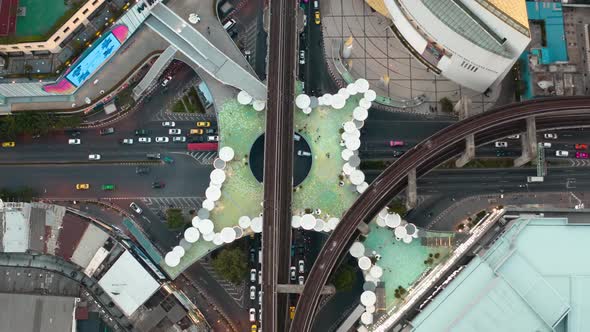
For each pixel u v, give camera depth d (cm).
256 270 17250
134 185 17775
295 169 17488
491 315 15038
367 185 16662
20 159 17862
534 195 17500
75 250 16825
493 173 17625
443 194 17575
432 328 15162
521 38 15525
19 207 16950
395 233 16600
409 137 17825
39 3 16200
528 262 15462
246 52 18238
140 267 16588
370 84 18125
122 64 17575
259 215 16850
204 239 16588
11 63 16625
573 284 15362
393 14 17588
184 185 17775
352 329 16588
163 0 17788
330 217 16725
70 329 16375
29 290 16825
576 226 15575
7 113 17338
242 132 17250
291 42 17150
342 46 18162
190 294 17250
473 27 15950
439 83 18125
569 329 15225
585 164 17575
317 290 15725
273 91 16750
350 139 16838
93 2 16262
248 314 17188
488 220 16450
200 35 17338
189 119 18025
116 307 16875
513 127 16862
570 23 18275
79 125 17950
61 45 16675
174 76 18175
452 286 15388
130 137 17962
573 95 17288
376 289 16612
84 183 17775
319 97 17338
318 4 18338
